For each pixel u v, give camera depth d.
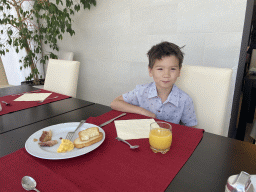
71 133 0.61
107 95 2.29
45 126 0.70
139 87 0.96
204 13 1.39
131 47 1.89
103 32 2.07
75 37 2.38
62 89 1.40
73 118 0.78
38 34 2.83
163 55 0.73
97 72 2.29
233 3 1.27
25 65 2.48
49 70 1.51
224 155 0.50
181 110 0.89
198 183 0.40
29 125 0.71
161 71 0.77
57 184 0.39
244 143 0.57
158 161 0.48
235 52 1.34
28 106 0.92
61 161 0.48
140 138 0.60
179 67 0.79
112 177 0.42
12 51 2.92
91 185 0.39
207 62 1.47
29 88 1.31
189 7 1.45
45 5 2.03
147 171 0.44
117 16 1.90
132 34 1.84
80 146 0.52
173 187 0.39
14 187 0.38
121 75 2.07
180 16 1.51
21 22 2.29
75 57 2.48
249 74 1.57
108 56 2.12
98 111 0.87
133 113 0.82
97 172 0.43
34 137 0.57
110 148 0.54
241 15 1.26
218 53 1.40
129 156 0.50
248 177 0.26
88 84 2.46
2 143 0.57
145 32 1.75
